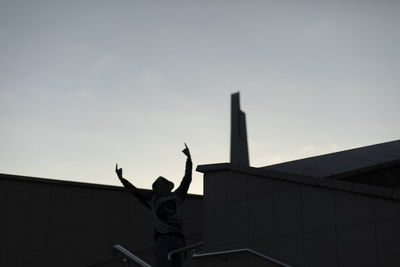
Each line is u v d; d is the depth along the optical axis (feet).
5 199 44.34
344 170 29.66
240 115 166.71
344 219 21.95
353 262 21.20
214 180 29.89
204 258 28.96
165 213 18.49
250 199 27.22
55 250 45.24
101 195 48.67
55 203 46.34
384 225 20.20
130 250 48.52
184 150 19.53
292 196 24.79
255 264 25.90
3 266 42.88
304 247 23.59
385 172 30.66
